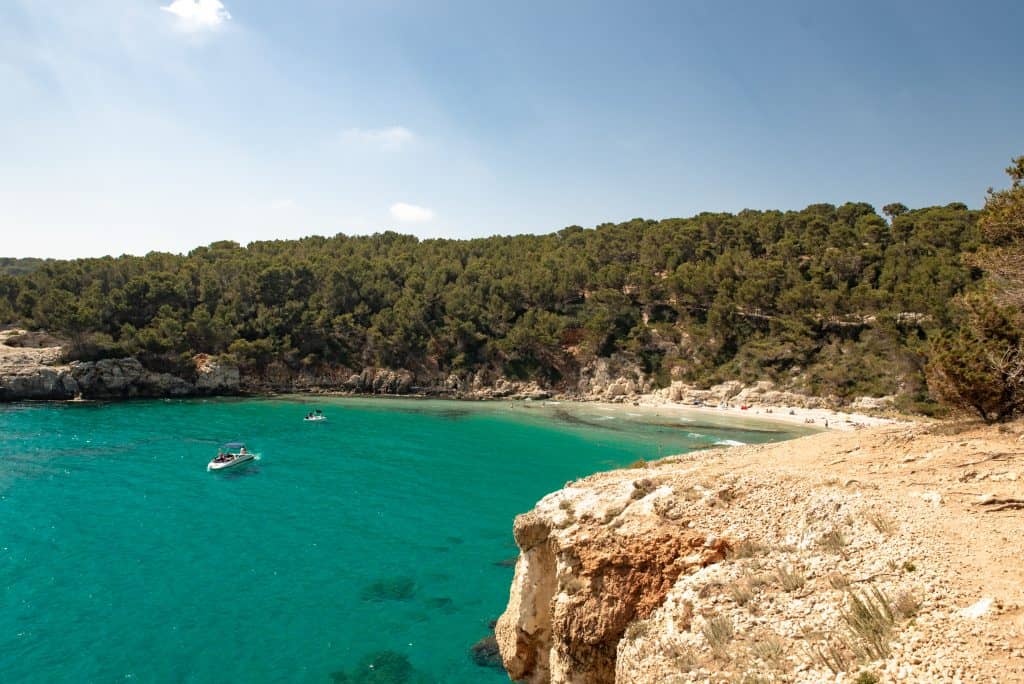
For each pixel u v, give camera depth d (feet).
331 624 92.48
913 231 400.47
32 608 93.20
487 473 192.85
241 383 381.81
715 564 48.03
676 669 37.73
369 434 255.50
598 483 67.46
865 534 44.32
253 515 142.41
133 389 343.67
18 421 255.50
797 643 35.70
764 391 346.33
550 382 414.62
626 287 457.27
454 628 92.48
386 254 522.47
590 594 54.85
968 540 41.78
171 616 92.63
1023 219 82.74
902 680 29.45
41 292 381.19
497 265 475.31
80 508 142.20
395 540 129.29
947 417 85.10
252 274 421.59
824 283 380.37
